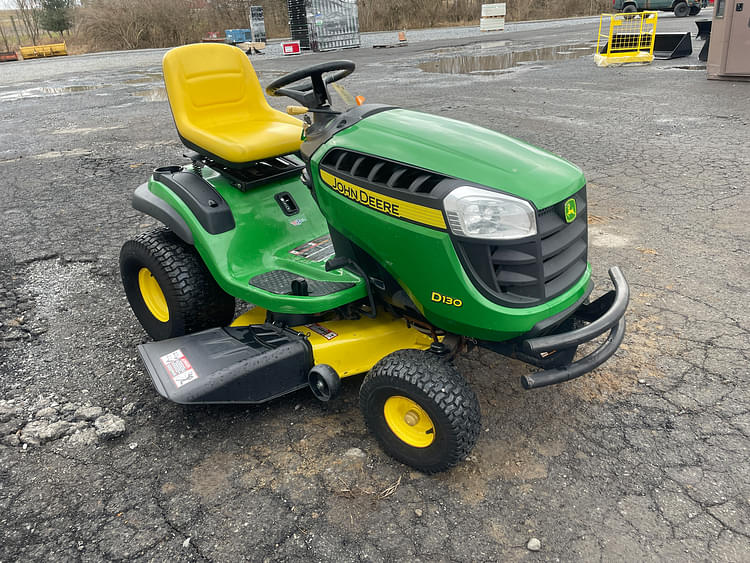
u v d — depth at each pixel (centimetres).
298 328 281
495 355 315
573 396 281
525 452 248
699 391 279
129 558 208
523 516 218
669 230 449
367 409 244
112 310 387
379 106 267
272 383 262
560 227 221
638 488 227
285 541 212
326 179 251
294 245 309
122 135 892
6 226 534
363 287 262
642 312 345
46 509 231
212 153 306
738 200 495
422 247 219
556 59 1515
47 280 429
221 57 343
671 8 2564
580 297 237
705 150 636
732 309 342
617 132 729
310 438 263
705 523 210
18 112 1169
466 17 3478
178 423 278
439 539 210
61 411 289
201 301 312
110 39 3148
